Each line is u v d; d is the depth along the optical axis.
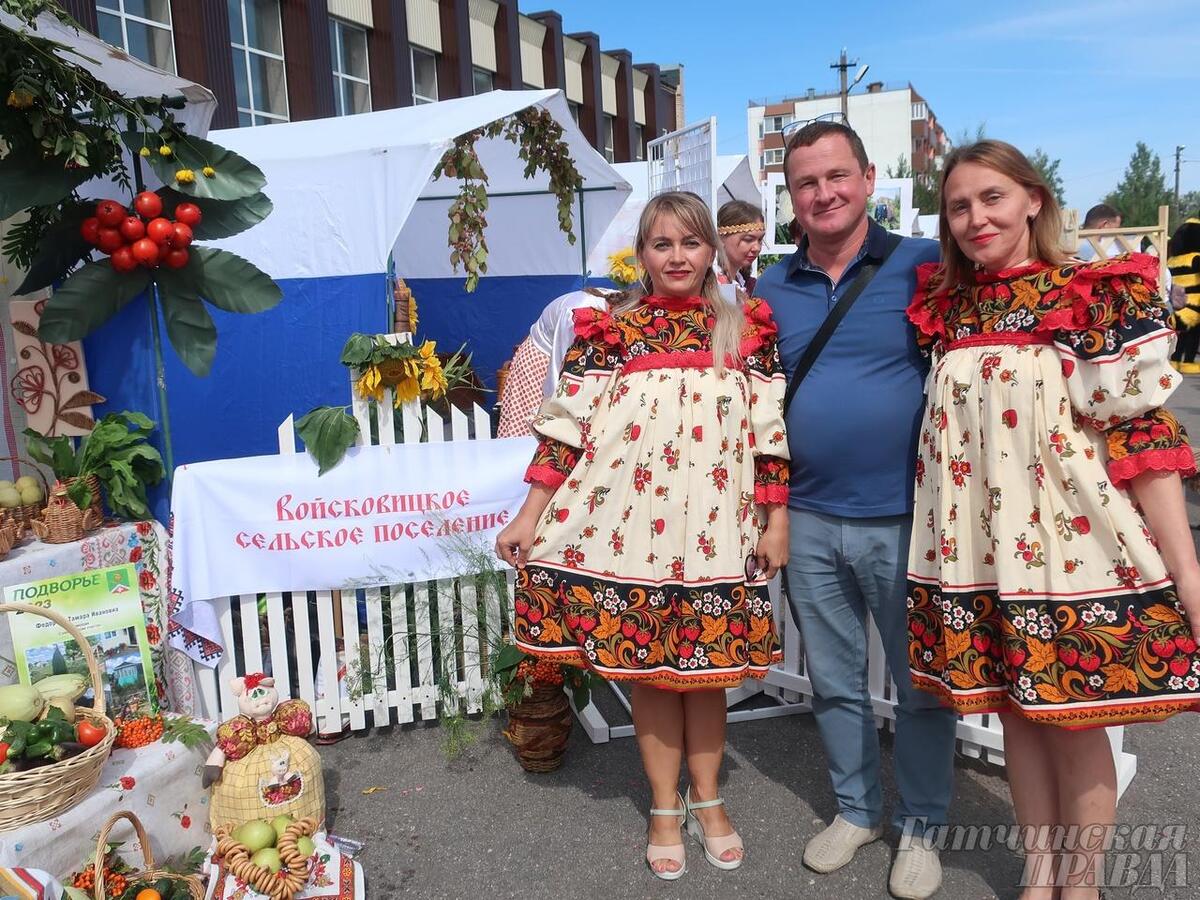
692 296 2.46
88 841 2.31
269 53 12.03
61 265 3.29
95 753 2.33
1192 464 1.91
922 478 2.23
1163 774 3.06
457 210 5.62
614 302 2.56
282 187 4.82
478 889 2.58
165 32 10.40
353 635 3.45
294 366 4.87
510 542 2.49
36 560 2.88
